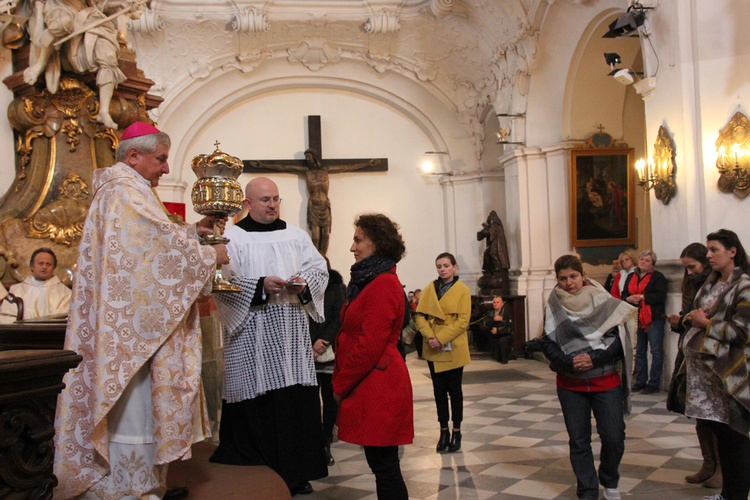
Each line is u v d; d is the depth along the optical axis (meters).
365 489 4.93
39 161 5.43
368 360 3.48
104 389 3.01
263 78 15.41
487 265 13.80
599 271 12.52
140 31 13.56
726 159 7.39
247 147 15.73
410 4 14.27
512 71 13.16
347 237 16.00
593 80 12.03
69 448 3.09
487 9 12.95
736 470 3.95
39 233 5.24
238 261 4.38
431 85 15.61
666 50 8.04
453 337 5.89
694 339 4.05
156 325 3.12
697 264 4.74
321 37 14.95
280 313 4.32
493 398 8.71
